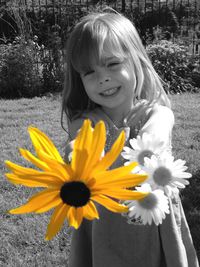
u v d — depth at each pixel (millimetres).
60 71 8844
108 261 1646
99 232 1652
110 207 710
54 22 9836
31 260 3014
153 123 1508
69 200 700
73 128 1779
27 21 9375
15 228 3354
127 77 1615
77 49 1621
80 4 9906
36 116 6703
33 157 688
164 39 9992
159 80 1807
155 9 11023
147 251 1628
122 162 1354
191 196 3738
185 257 1606
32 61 8797
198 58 9078
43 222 3412
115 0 10617
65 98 1837
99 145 677
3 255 3070
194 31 9758
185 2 11375
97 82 1605
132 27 1729
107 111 1767
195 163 4469
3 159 4680
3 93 8758
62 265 2959
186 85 8711
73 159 680
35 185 693
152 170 923
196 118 6383
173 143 5148
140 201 948
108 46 1590
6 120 6469
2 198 3803
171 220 1578
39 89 8711
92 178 686
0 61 8812
